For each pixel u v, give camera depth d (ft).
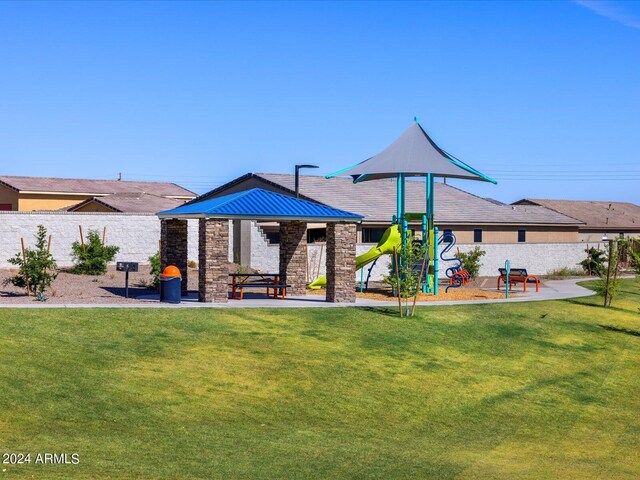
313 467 43.78
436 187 199.52
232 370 63.10
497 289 124.98
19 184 195.31
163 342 68.18
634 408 66.59
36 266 88.63
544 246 173.88
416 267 106.93
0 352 59.52
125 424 48.80
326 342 74.13
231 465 42.63
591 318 99.91
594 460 51.49
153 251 136.77
